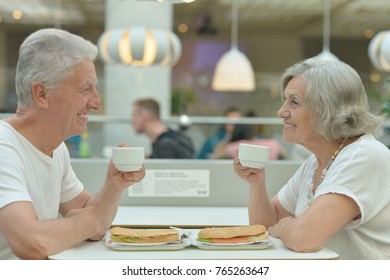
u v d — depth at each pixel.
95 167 2.23
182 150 3.44
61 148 1.65
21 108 1.47
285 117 1.52
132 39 4.69
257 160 1.54
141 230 1.34
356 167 1.40
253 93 12.48
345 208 1.37
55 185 1.56
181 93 11.04
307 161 1.74
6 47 12.49
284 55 13.09
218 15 11.30
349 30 12.72
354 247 1.49
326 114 1.45
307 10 10.71
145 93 7.49
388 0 9.65
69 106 1.41
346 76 1.47
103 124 6.48
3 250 1.47
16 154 1.40
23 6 10.30
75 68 1.40
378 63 5.37
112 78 7.49
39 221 1.27
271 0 9.88
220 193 2.23
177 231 1.36
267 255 1.27
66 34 1.43
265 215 1.72
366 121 1.47
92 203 1.62
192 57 12.58
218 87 6.50
